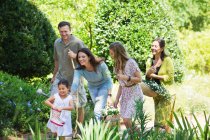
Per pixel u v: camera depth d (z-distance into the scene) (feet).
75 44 24.27
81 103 24.52
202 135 15.29
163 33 43.60
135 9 43.21
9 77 29.43
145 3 43.60
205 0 77.51
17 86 27.78
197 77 48.62
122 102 22.44
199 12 76.84
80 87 24.32
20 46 33.06
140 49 42.70
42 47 34.04
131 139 14.79
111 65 42.91
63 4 44.39
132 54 42.78
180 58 45.34
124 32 42.75
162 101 24.40
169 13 45.62
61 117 21.50
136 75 21.86
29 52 33.24
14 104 25.32
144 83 24.11
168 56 24.21
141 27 42.93
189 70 54.65
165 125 23.48
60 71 24.90
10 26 32.94
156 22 43.70
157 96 24.26
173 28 45.11
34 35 33.53
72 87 22.81
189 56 56.80
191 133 14.34
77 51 24.34
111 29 43.14
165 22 44.27
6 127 24.07
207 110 34.40
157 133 15.01
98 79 23.07
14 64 33.35
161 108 24.26
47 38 34.91
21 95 26.73
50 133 24.79
